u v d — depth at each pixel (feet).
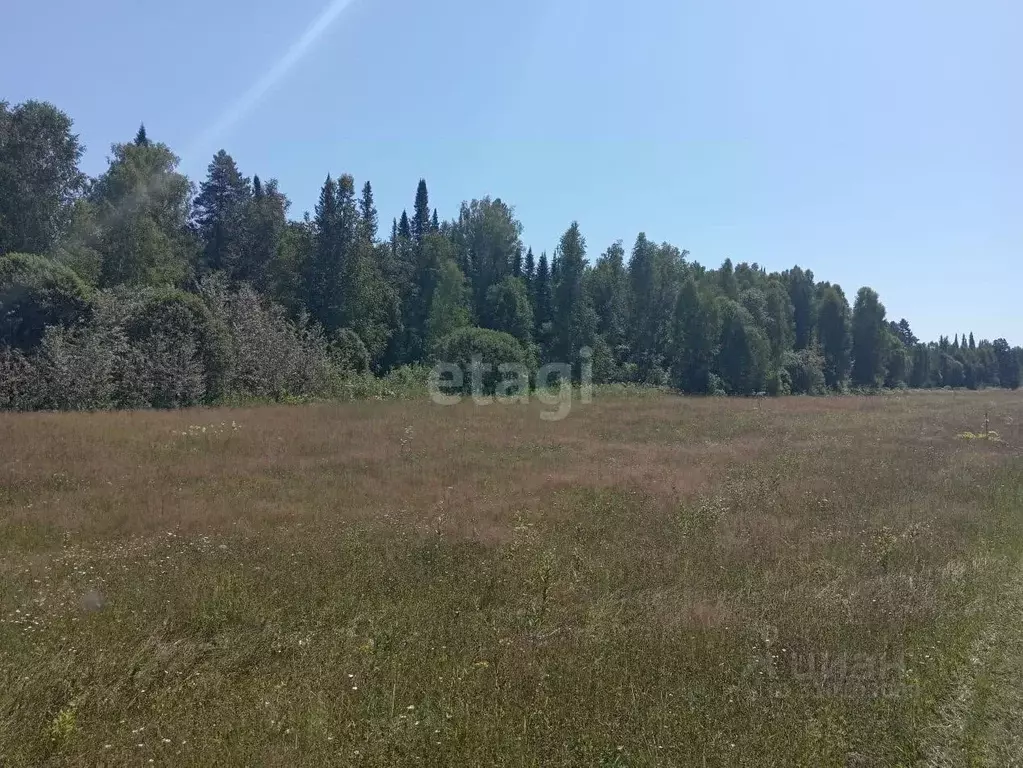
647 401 111.96
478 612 19.75
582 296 163.53
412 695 14.49
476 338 113.60
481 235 211.82
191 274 138.41
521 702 14.16
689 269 202.90
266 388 93.30
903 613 19.26
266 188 177.68
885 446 57.77
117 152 144.46
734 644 17.29
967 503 34.17
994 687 14.96
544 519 30.32
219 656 16.83
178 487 35.24
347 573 22.18
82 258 117.80
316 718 13.35
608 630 18.38
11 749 12.22
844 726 13.43
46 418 57.67
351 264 154.61
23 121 116.67
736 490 37.09
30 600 19.27
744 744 12.75
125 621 17.89
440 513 30.89
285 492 34.76
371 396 100.68
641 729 13.11
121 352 76.69
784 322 176.04
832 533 28.43
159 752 12.33
